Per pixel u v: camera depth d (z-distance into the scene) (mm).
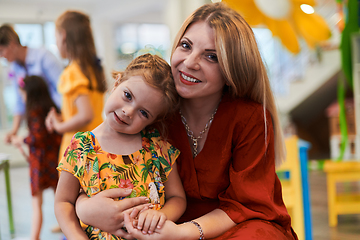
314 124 6000
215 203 1092
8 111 5848
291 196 2088
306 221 2139
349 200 2785
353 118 4664
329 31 2525
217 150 1057
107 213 891
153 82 964
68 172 963
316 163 3852
